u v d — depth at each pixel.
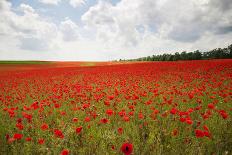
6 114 8.94
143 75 22.02
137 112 8.16
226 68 24.73
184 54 70.62
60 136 5.03
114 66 40.47
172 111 6.21
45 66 71.25
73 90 13.91
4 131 6.77
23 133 6.34
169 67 29.69
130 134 6.02
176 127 6.22
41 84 20.67
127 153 3.62
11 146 5.35
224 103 9.01
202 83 15.16
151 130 5.98
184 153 4.82
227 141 5.23
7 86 20.56
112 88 14.98
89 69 38.41
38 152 5.14
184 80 17.48
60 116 8.27
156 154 4.80
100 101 10.05
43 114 8.09
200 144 5.17
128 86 14.55
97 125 6.87
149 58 78.88
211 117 7.18
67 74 30.83
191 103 9.48
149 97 10.98
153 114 6.92
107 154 4.87
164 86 14.81
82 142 5.38
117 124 6.97
